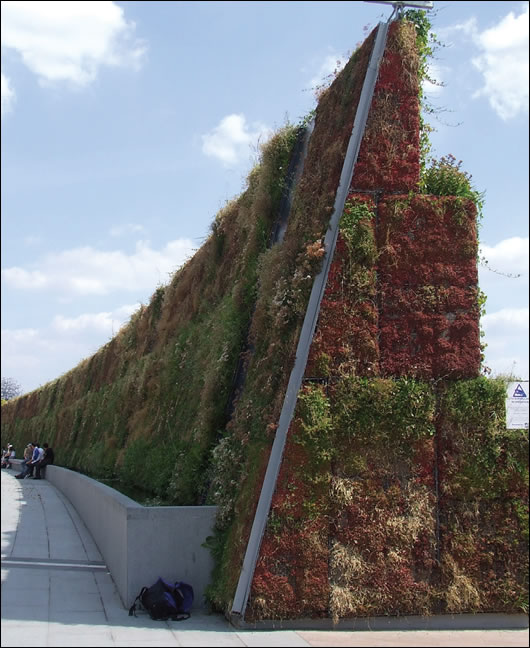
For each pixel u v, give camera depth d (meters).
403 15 9.42
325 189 9.24
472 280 8.87
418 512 8.17
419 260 8.80
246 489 8.42
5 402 51.88
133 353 20.91
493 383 8.62
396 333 8.60
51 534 12.62
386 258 8.77
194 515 8.48
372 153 8.97
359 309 8.55
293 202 10.24
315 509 7.92
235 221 14.20
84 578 9.26
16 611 7.49
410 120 9.10
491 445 8.47
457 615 8.03
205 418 11.12
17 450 41.28
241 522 8.16
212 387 11.20
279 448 8.06
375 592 7.87
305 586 7.71
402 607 7.91
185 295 16.92
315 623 7.69
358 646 6.95
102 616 7.57
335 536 7.95
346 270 8.62
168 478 12.40
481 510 8.35
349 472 8.13
